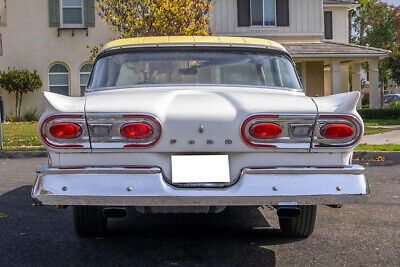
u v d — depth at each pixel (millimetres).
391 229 4562
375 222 4836
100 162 3318
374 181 7219
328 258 3713
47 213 5207
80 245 4043
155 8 13367
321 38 22609
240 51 4340
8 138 12602
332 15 26719
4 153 10289
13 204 5637
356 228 4609
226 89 4086
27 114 20172
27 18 20562
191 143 3291
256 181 3262
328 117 3324
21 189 6574
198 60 4238
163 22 13367
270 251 3885
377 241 4172
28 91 20391
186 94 3551
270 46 4418
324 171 3299
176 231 4512
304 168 3303
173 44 4289
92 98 3488
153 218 5055
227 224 4781
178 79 4148
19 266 3514
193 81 4145
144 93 3590
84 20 20828
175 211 3424
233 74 4207
